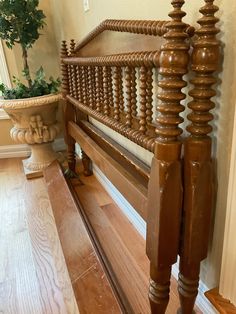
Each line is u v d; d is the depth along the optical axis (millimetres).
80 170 2010
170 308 885
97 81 1086
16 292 1034
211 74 575
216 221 722
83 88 1337
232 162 611
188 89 674
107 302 874
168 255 695
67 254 1113
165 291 748
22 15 1884
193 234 666
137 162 1001
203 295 832
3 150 2533
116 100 937
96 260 1042
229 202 642
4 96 2043
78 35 1757
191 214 648
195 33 565
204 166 618
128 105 854
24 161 2291
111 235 1260
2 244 1314
